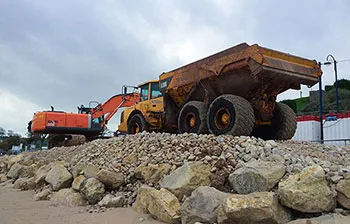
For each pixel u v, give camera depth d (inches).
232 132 246.2
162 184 194.7
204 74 288.0
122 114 454.6
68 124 508.1
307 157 189.0
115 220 177.5
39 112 503.2
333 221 130.8
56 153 418.0
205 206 150.4
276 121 292.8
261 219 136.0
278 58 253.9
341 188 145.0
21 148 1205.1
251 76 254.7
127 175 239.6
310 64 274.4
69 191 249.3
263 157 189.0
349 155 225.3
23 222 185.3
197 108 287.3
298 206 139.3
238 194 157.8
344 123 582.6
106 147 303.9
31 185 318.7
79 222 179.3
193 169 184.9
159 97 382.3
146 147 259.8
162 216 167.5
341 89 1227.9
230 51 272.7
